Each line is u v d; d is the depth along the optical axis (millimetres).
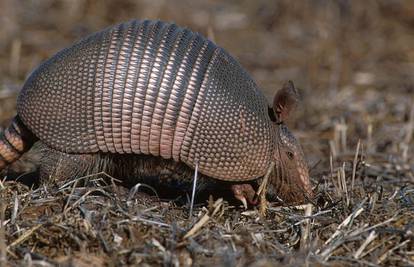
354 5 39344
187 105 18438
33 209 17672
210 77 18547
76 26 36812
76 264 15320
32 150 22547
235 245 16250
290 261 15484
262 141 19000
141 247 15789
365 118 26828
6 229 16625
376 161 24047
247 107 18828
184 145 18703
